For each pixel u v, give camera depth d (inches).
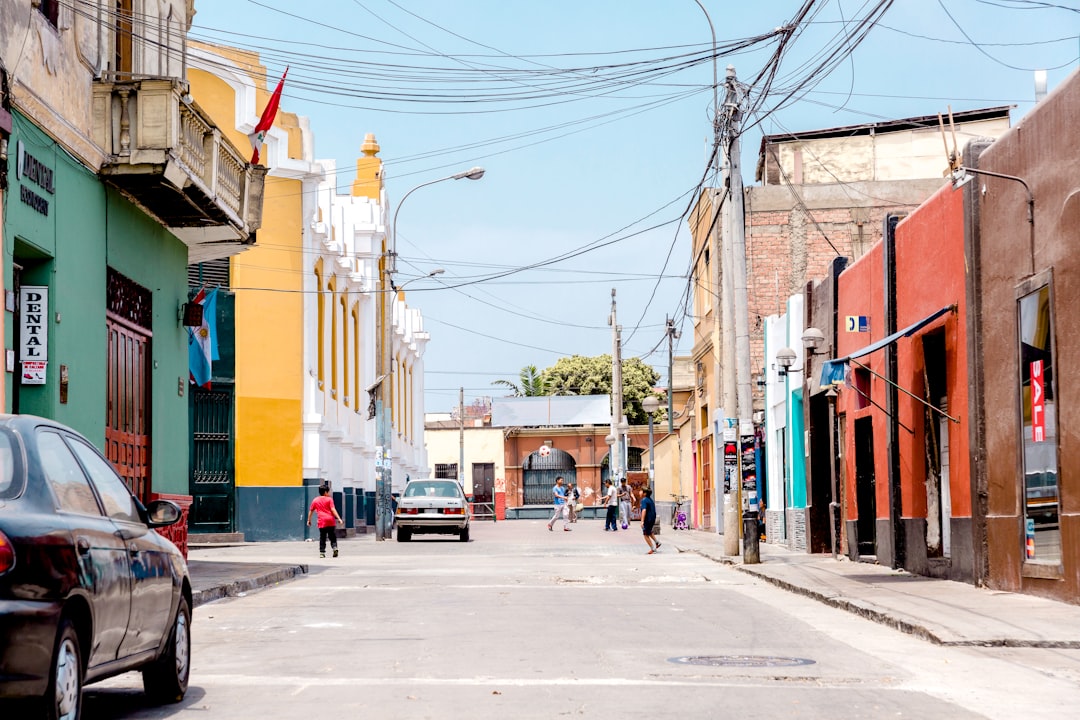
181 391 968.3
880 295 933.8
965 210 735.7
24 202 652.7
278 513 1555.1
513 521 3031.5
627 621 579.8
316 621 587.2
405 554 1248.2
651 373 4195.4
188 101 797.2
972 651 466.6
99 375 770.8
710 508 1852.9
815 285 1165.1
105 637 302.0
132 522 345.4
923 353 827.4
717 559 1103.0
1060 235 609.9
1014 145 672.4
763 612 626.8
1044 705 352.5
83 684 292.4
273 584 841.5
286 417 1569.9
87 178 752.3
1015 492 668.1
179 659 363.3
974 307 721.6
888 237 905.5
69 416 716.7
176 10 927.0
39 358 686.5
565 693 368.2
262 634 533.6
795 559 1063.6
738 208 1033.5
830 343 1083.3
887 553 916.6
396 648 478.6
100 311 774.5
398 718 328.5
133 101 773.3
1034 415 644.7
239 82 1518.2
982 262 718.5
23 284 692.1
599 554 1245.7
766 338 1408.7
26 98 645.9
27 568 264.2
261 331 1565.0
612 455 2482.8
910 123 1556.3
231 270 1562.5
